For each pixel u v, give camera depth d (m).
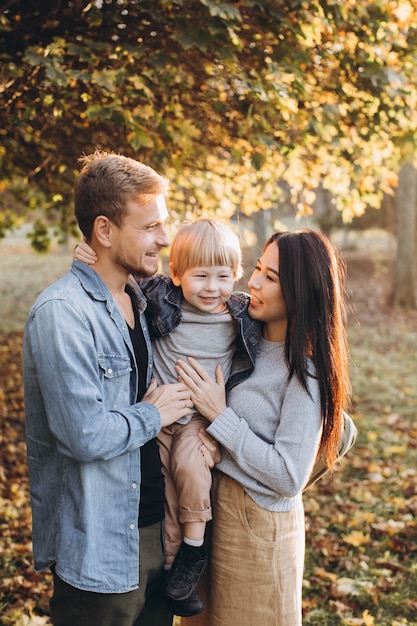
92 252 2.06
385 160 5.46
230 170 5.18
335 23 3.93
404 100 4.45
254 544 2.23
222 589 2.29
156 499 2.16
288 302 2.19
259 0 3.59
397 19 4.17
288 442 2.15
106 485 1.99
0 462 5.66
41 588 3.71
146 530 2.13
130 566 2.02
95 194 1.99
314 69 4.36
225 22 3.29
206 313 2.28
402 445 6.58
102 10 3.63
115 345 2.03
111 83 3.28
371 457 6.20
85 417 1.88
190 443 2.23
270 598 2.25
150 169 2.03
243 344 2.30
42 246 7.96
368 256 23.89
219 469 2.27
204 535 2.36
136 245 2.00
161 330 2.28
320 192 21.14
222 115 4.19
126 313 2.16
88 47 3.34
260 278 2.26
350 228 21.98
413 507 4.96
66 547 1.98
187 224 2.29
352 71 4.25
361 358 10.98
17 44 3.74
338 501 5.14
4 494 5.02
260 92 3.50
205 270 2.21
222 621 2.30
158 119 3.67
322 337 2.18
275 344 2.31
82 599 2.00
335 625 3.49
